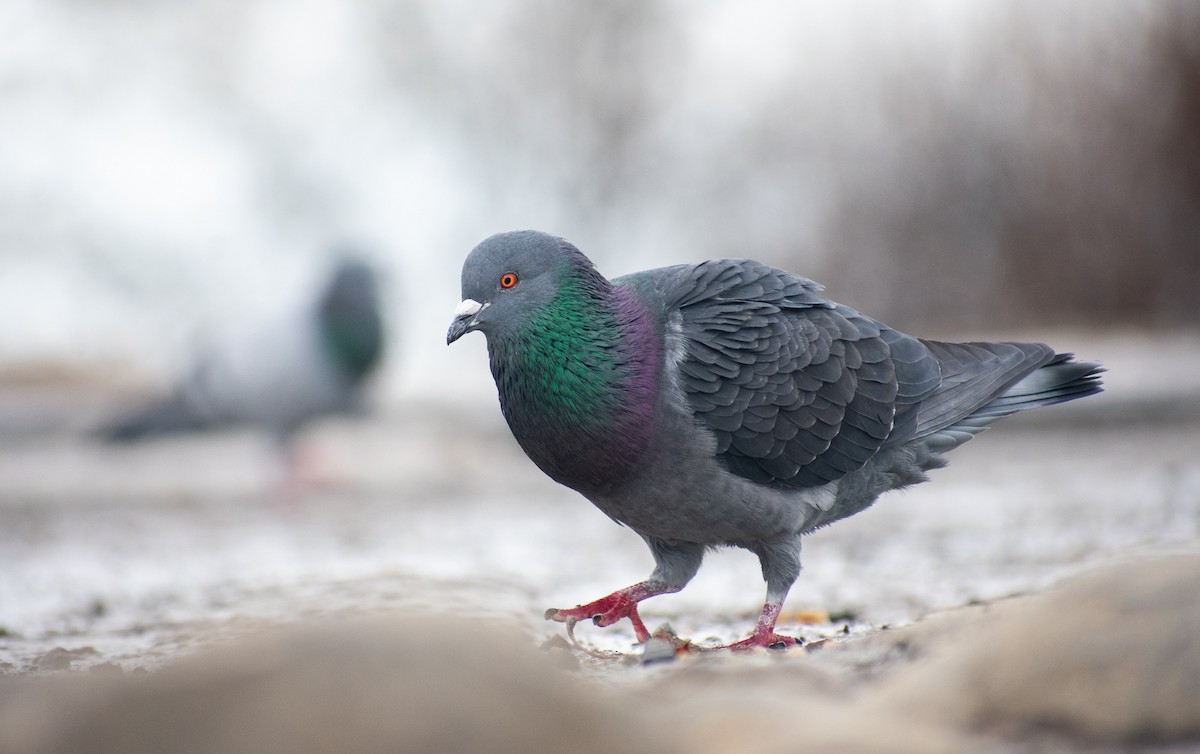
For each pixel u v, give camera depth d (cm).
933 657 376
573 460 646
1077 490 1382
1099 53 2736
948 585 816
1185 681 324
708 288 688
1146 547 760
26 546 1415
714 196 3700
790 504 666
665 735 300
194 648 404
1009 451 1945
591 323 638
